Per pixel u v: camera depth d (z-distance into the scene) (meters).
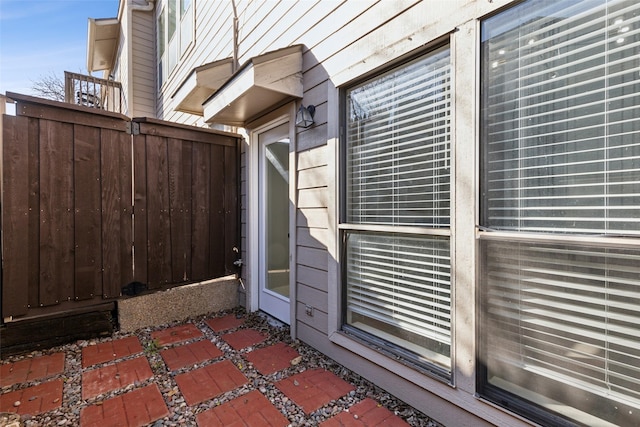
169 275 3.52
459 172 1.73
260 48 3.52
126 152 3.25
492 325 1.63
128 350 2.83
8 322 2.70
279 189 3.57
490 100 1.63
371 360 2.24
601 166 1.33
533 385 1.51
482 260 1.65
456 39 1.73
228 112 3.42
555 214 1.45
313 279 2.80
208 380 2.34
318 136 2.70
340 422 1.88
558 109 1.43
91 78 7.11
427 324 1.97
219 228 3.90
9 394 2.16
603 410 1.34
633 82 1.26
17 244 2.70
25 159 2.73
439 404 1.85
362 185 2.39
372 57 2.18
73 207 2.95
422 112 1.97
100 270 3.10
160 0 7.53
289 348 2.86
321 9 2.63
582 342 1.38
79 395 2.16
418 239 2.01
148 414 1.96
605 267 1.32
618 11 1.29
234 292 4.02
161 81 7.66
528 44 1.51
